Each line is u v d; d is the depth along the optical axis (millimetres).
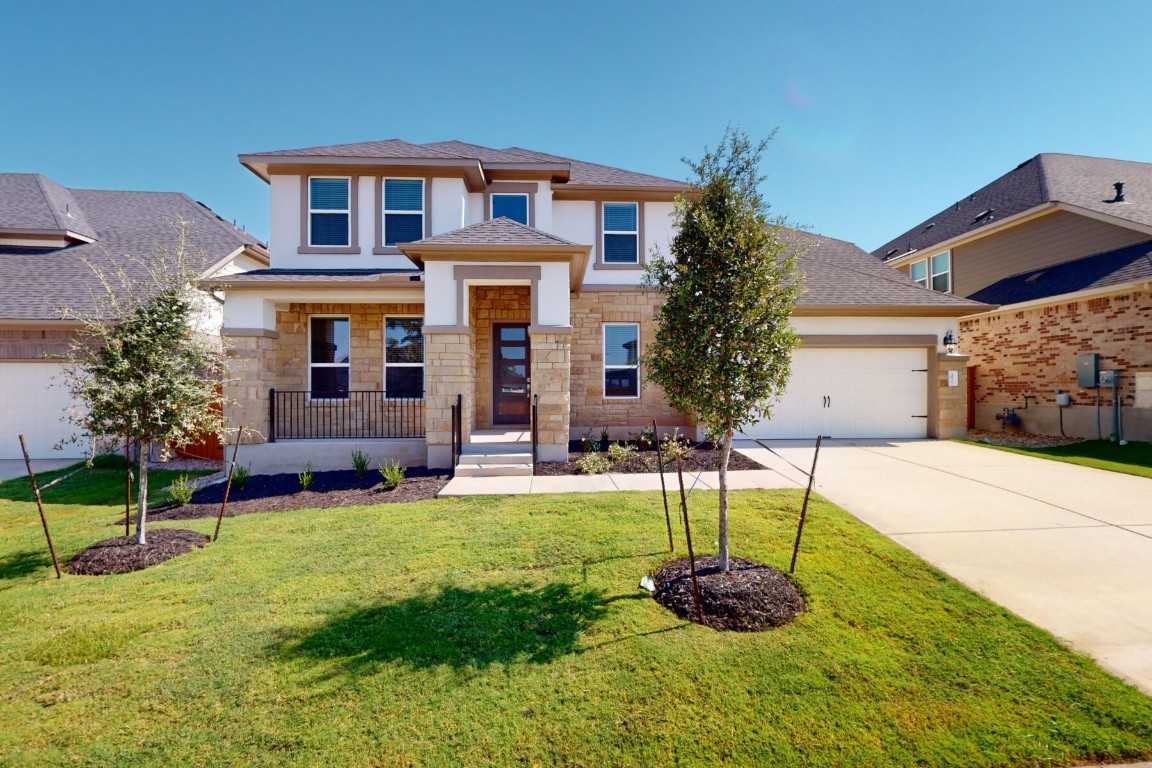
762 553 4750
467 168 10938
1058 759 2420
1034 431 13078
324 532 5660
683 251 4289
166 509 6918
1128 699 2793
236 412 9320
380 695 2889
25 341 11172
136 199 17047
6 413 11156
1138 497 6582
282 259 10891
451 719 2699
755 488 7082
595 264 12141
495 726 2648
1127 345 11016
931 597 3938
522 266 9031
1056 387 12539
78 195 16766
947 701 2809
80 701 2869
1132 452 9852
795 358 11859
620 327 12148
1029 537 5176
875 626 3545
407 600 4004
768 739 2551
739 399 4070
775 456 9555
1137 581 4191
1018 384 13594
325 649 3342
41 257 13234
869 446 10719
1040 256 14219
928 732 2592
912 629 3500
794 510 5984
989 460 9109
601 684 2969
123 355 5301
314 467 9328
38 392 11227
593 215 12242
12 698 2900
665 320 4301
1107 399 11414
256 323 9555
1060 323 12453
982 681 2969
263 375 9578
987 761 2412
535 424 8938
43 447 11219
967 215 17562
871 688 2912
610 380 12086
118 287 12148
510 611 3809
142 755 2479
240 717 2730
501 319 11359
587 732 2605
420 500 6867
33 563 4949
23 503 7336
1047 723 2641
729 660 3166
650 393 12016
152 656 3287
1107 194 13906
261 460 9297
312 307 11086
